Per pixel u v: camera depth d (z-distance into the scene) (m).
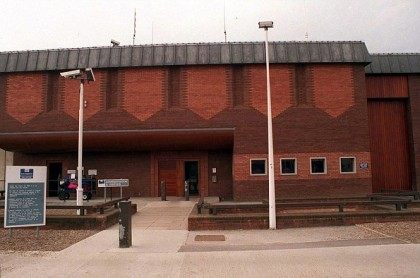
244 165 23.58
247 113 23.92
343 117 24.03
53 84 24.83
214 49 24.30
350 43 24.52
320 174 23.55
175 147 24.70
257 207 15.41
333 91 24.20
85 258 9.36
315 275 7.79
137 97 24.28
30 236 12.41
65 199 23.27
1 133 24.25
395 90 26.30
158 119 24.08
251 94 24.03
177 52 24.28
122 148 24.69
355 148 23.83
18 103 24.61
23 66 24.55
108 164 25.44
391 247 10.15
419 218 14.63
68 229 13.73
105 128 24.16
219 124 23.94
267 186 23.41
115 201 16.88
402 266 8.34
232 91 24.08
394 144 26.38
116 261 9.04
